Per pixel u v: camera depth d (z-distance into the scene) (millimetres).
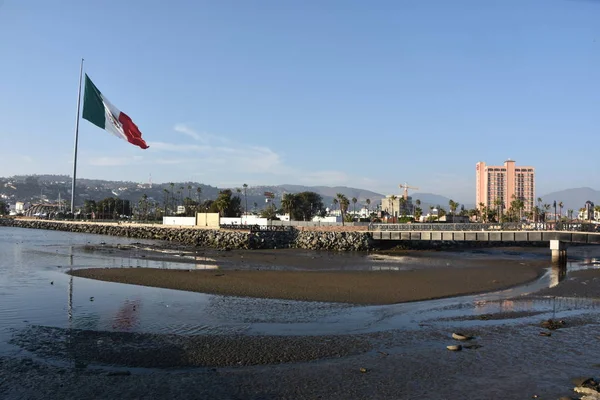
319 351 17906
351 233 78938
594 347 18453
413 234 73188
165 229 100062
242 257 58781
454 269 47125
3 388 14039
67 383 14469
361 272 42844
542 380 14852
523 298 30125
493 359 16922
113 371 15539
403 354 17547
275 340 19281
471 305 27500
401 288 33438
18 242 81000
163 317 23328
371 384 14516
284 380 14859
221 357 17109
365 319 23500
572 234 55344
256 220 107188
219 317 23500
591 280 39938
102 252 62219
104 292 30281
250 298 28703
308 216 177000
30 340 19047
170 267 45281
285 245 80062
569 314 24922
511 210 189125
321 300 28406
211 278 36656
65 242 82250
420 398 13438
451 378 15023
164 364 16375
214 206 154000
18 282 34250
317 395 13672
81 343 18672
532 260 61594
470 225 73500
